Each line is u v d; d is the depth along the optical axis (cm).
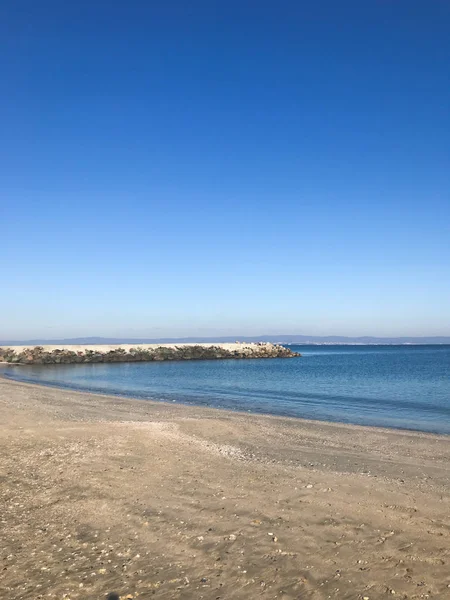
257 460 1116
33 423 1532
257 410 2209
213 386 3416
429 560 579
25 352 6544
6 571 557
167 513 741
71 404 2175
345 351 15612
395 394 2866
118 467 998
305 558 588
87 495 822
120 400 2394
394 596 500
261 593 510
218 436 1408
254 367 5809
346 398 2677
